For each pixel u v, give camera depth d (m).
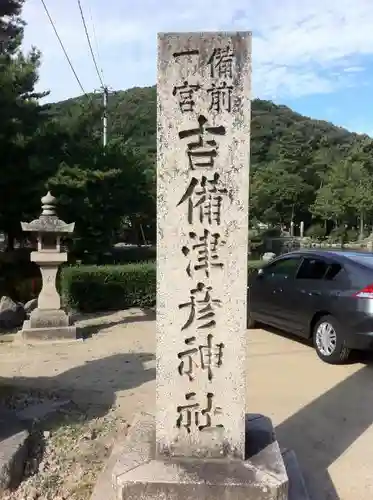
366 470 3.62
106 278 10.71
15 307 9.34
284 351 7.03
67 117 18.56
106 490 3.10
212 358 2.94
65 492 3.28
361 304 5.93
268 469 2.85
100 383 5.62
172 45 2.84
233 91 2.84
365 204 38.72
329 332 6.42
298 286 7.13
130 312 10.31
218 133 2.86
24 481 3.37
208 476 2.77
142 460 2.94
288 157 50.38
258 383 5.57
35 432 4.00
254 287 8.36
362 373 5.97
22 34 16.75
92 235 19.67
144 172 25.17
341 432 4.28
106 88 23.06
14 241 20.77
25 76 16.16
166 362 2.95
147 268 11.07
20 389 5.21
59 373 6.03
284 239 37.12
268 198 44.81
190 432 2.96
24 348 7.28
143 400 5.01
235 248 2.89
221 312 2.92
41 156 16.20
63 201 16.61
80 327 8.45
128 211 21.80
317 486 3.40
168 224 2.91
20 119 15.78
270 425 3.45
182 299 2.93
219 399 2.94
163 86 2.86
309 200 45.94
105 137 22.22
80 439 3.97
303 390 5.35
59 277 11.22
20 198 16.25
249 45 2.83
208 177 2.87
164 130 2.87
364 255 6.76
